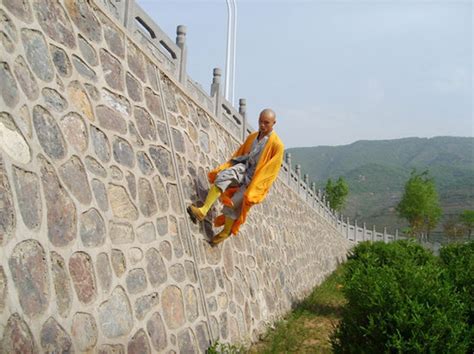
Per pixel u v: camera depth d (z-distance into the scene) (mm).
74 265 3975
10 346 2992
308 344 8133
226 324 6926
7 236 3225
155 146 6230
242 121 11406
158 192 5961
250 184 6594
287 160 16734
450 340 5184
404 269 6828
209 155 8375
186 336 5613
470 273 8359
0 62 3578
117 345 4301
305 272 15305
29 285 3338
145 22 6680
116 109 5465
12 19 3893
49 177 3920
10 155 3473
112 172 5020
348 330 5695
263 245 10555
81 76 4871
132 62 6125
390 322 5305
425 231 56219
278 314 9945
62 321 3627
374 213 87062
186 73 7984
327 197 51281
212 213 7531
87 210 4375
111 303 4379
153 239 5500
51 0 4613
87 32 5180
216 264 7203
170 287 5570
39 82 4105
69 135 4406
